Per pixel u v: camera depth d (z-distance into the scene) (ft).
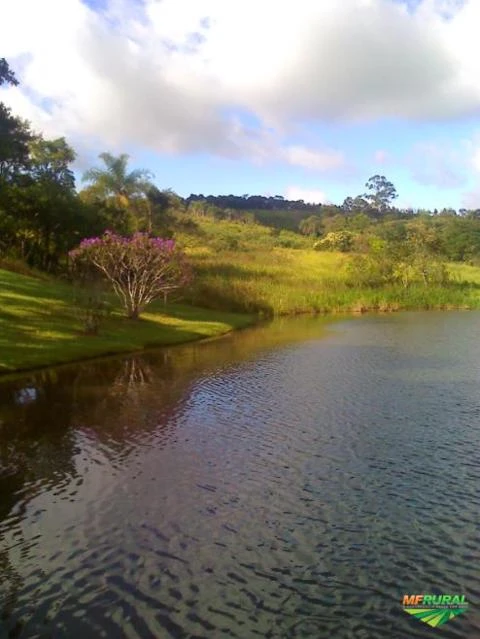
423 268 229.86
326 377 69.77
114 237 110.83
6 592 25.41
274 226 521.65
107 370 73.87
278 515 32.37
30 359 75.20
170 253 111.75
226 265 235.61
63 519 32.01
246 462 40.42
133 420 50.80
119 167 230.89
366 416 51.90
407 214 604.49
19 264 142.51
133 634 22.74
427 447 43.39
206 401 57.52
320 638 22.44
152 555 28.30
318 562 27.58
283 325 138.82
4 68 152.46
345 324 141.18
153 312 128.36
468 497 34.58
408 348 95.81
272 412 53.36
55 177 199.62
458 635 22.56
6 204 157.89
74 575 26.66
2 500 34.50
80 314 98.63
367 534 30.22
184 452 42.47
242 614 23.86
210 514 32.50
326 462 40.34
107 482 37.04
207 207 534.78
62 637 22.61
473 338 110.52
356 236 351.46
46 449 43.27
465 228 391.45
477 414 52.54
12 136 169.68
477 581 26.08
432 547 28.91
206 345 99.91
